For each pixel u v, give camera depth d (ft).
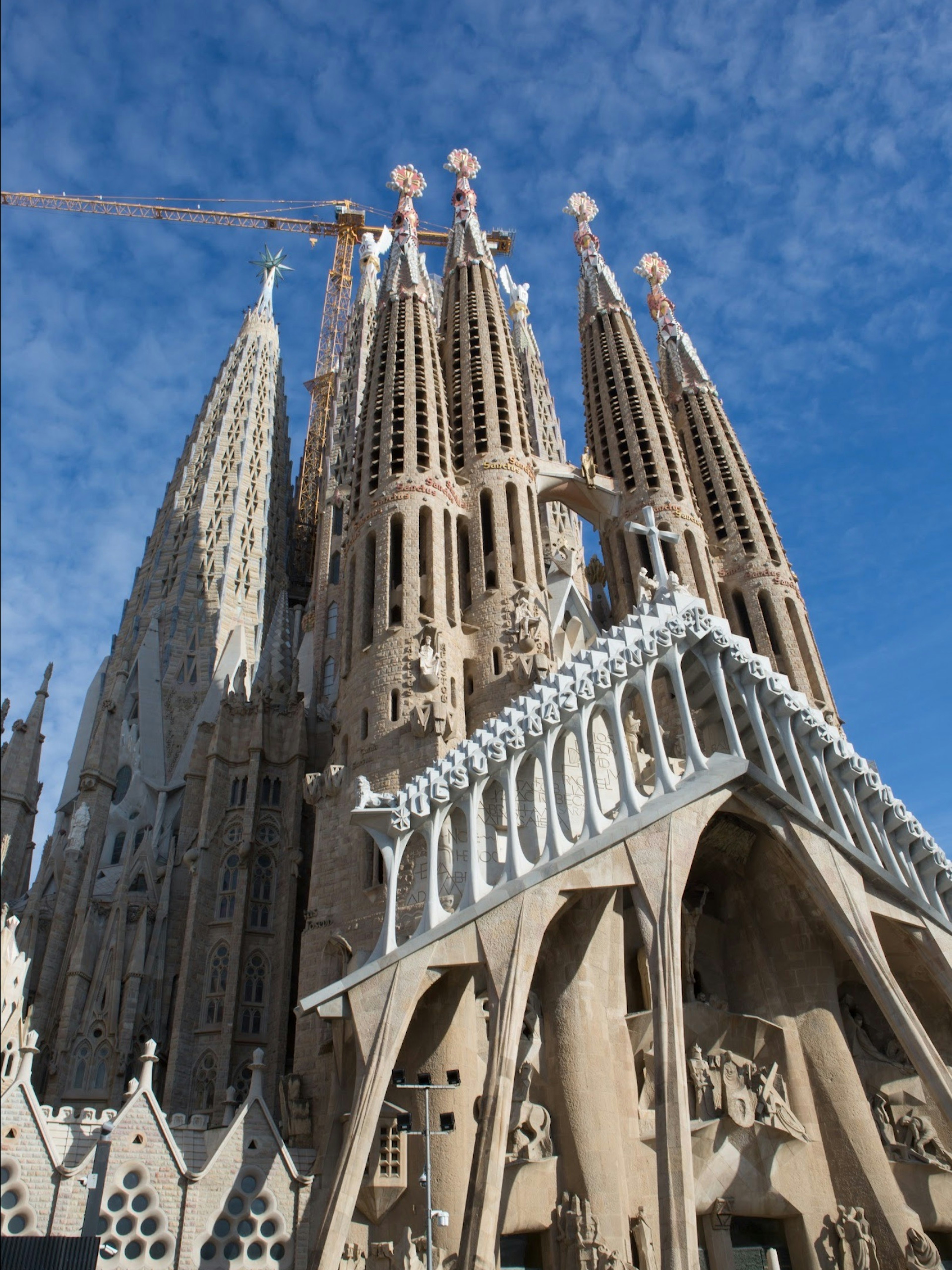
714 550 216.13
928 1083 110.11
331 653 239.91
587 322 265.13
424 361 197.16
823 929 133.90
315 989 126.62
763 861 139.13
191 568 252.01
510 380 206.39
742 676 135.74
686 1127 95.71
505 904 110.73
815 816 126.72
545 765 120.57
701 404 246.27
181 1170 100.78
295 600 322.34
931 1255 109.81
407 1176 105.60
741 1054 127.65
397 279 217.15
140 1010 163.12
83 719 231.09
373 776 139.44
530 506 187.62
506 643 161.79
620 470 225.15
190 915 166.20
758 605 203.21
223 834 177.58
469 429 194.29
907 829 134.51
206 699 223.10
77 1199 95.61
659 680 166.30
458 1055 111.24
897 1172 120.16
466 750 124.88
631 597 208.74
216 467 275.39
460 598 172.96
